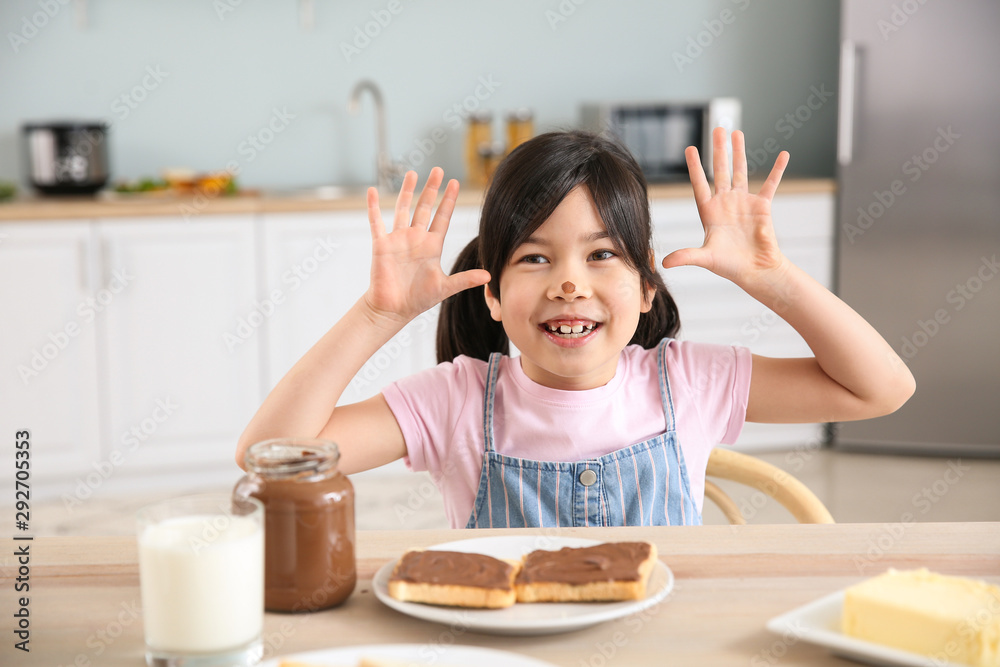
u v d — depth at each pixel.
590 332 1.03
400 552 0.82
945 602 0.62
